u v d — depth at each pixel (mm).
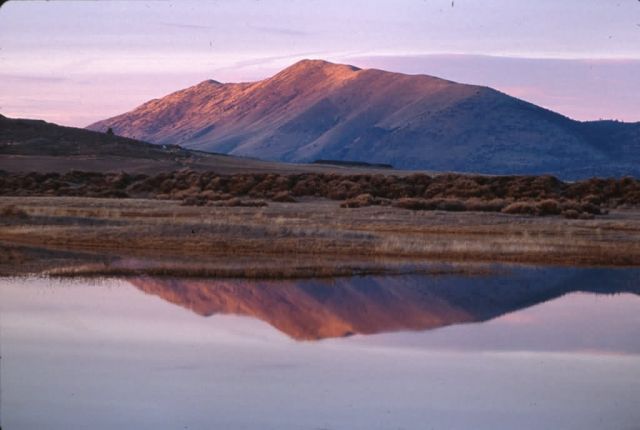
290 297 26359
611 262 35969
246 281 29266
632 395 15273
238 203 65062
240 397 14711
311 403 14672
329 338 20266
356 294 27188
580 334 21312
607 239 42594
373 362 17750
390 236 42000
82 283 27812
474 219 53094
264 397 14852
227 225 41750
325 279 30281
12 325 20594
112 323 21219
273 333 20750
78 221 46156
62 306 23375
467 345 19719
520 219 54156
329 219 51344
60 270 30312
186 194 76125
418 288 28766
